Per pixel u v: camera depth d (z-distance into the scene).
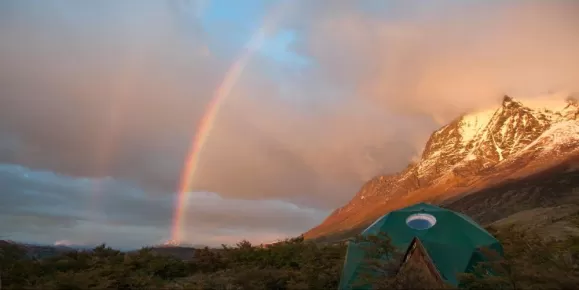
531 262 13.64
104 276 17.06
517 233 16.36
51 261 20.62
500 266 13.09
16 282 16.73
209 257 22.47
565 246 15.54
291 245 23.91
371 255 13.97
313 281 15.99
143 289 16.28
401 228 15.76
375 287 12.88
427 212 16.27
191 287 15.62
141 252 22.06
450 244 14.68
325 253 20.39
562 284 12.05
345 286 14.67
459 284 13.23
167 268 20.48
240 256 23.14
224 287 15.97
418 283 12.50
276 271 17.38
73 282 15.16
